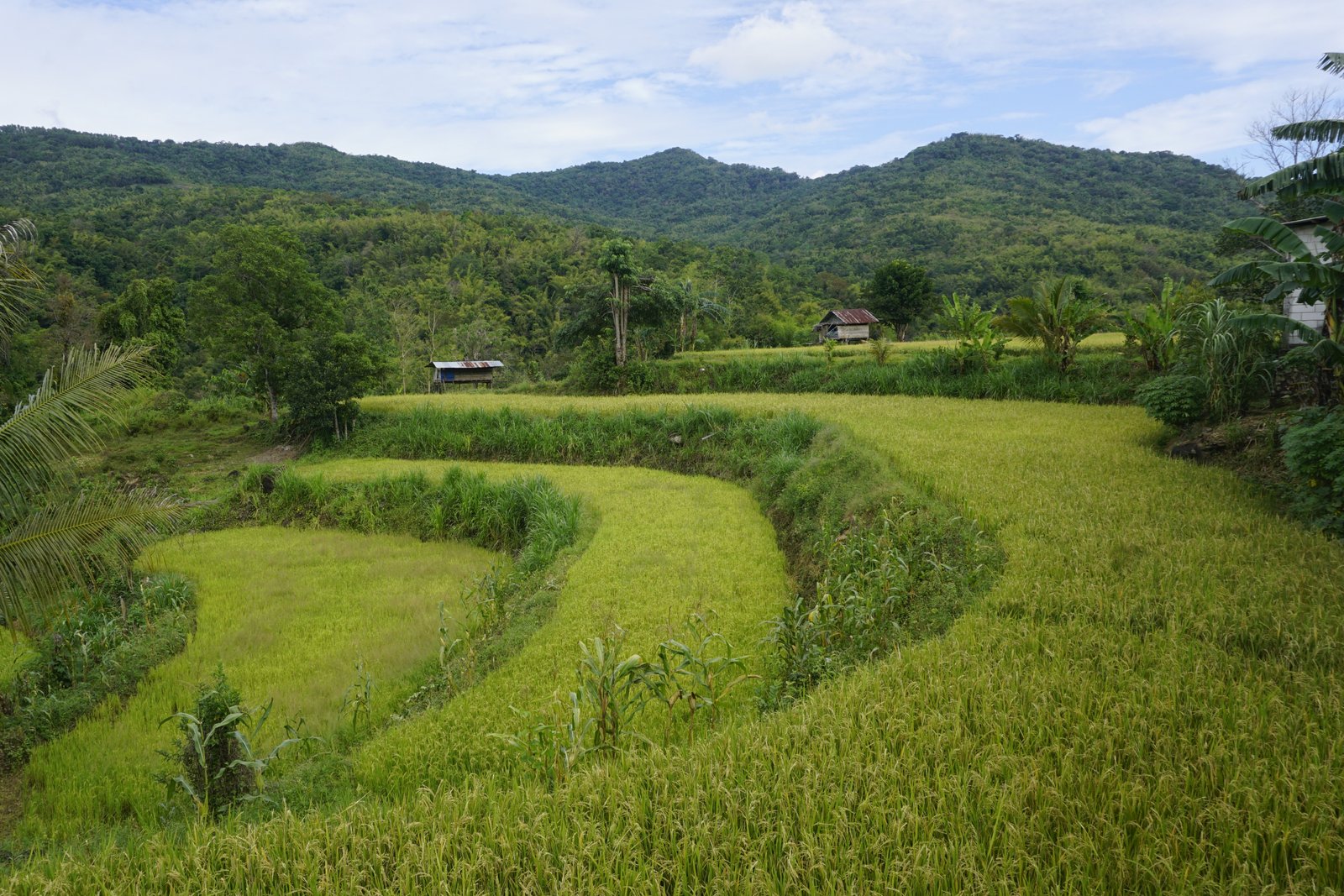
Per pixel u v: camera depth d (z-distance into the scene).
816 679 8.20
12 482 8.35
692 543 14.92
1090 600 7.78
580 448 25.95
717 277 70.69
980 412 21.84
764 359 34.91
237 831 5.45
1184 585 7.84
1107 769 4.89
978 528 10.65
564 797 5.33
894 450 15.95
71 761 8.99
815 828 4.79
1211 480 12.22
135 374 9.16
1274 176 11.12
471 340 62.19
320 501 22.02
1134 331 23.92
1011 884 4.15
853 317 55.06
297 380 29.27
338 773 7.67
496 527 18.83
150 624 13.45
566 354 56.84
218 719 7.39
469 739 7.71
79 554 8.75
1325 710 5.48
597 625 10.62
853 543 11.60
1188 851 4.29
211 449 30.83
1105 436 17.00
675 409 26.70
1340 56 10.63
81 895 4.88
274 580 16.05
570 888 4.33
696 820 4.90
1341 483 9.27
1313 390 14.68
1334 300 12.57
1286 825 4.32
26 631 8.74
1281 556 8.57
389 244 94.12
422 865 4.70
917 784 5.00
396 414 30.88
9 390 22.80
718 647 9.81
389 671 10.96
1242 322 12.09
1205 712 5.51
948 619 8.42
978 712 5.90
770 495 18.33
